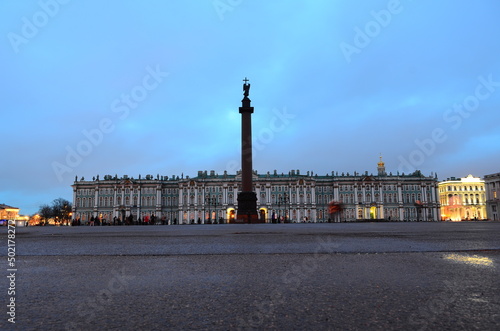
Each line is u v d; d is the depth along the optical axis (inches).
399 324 88.7
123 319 94.0
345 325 88.5
